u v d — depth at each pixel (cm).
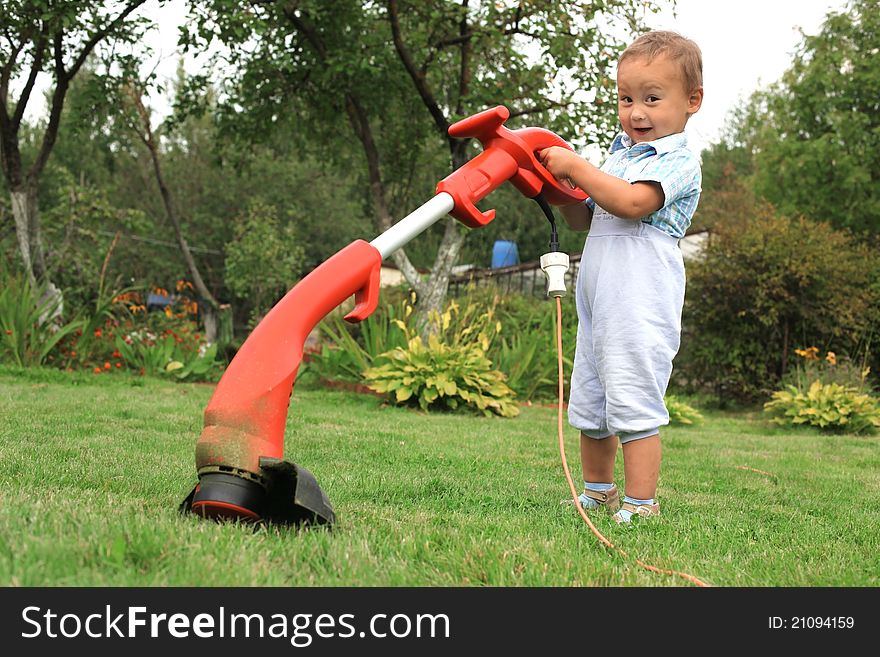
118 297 903
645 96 238
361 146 1191
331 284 192
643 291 233
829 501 312
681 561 182
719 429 791
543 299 1465
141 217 1309
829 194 1748
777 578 173
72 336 842
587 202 255
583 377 251
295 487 185
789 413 834
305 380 839
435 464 345
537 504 254
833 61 1755
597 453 255
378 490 258
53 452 291
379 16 1024
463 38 946
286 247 2002
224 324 1107
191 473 260
